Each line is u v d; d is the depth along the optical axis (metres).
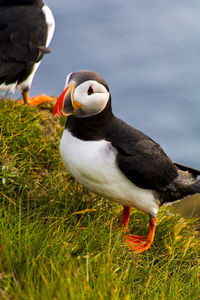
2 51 11.48
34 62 11.95
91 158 8.05
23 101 12.71
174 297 7.36
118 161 7.99
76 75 7.82
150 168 8.22
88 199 9.66
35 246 7.09
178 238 9.18
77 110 7.83
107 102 8.07
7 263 6.57
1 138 9.73
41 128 11.09
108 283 6.54
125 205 8.90
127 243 8.45
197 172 9.38
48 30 12.37
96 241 7.96
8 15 11.73
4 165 9.22
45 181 9.66
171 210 10.57
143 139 8.43
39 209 8.62
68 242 7.70
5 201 8.66
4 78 11.62
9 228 7.51
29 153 10.02
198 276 8.28
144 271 8.01
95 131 8.05
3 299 5.86
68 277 6.28
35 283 6.45
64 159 8.52
